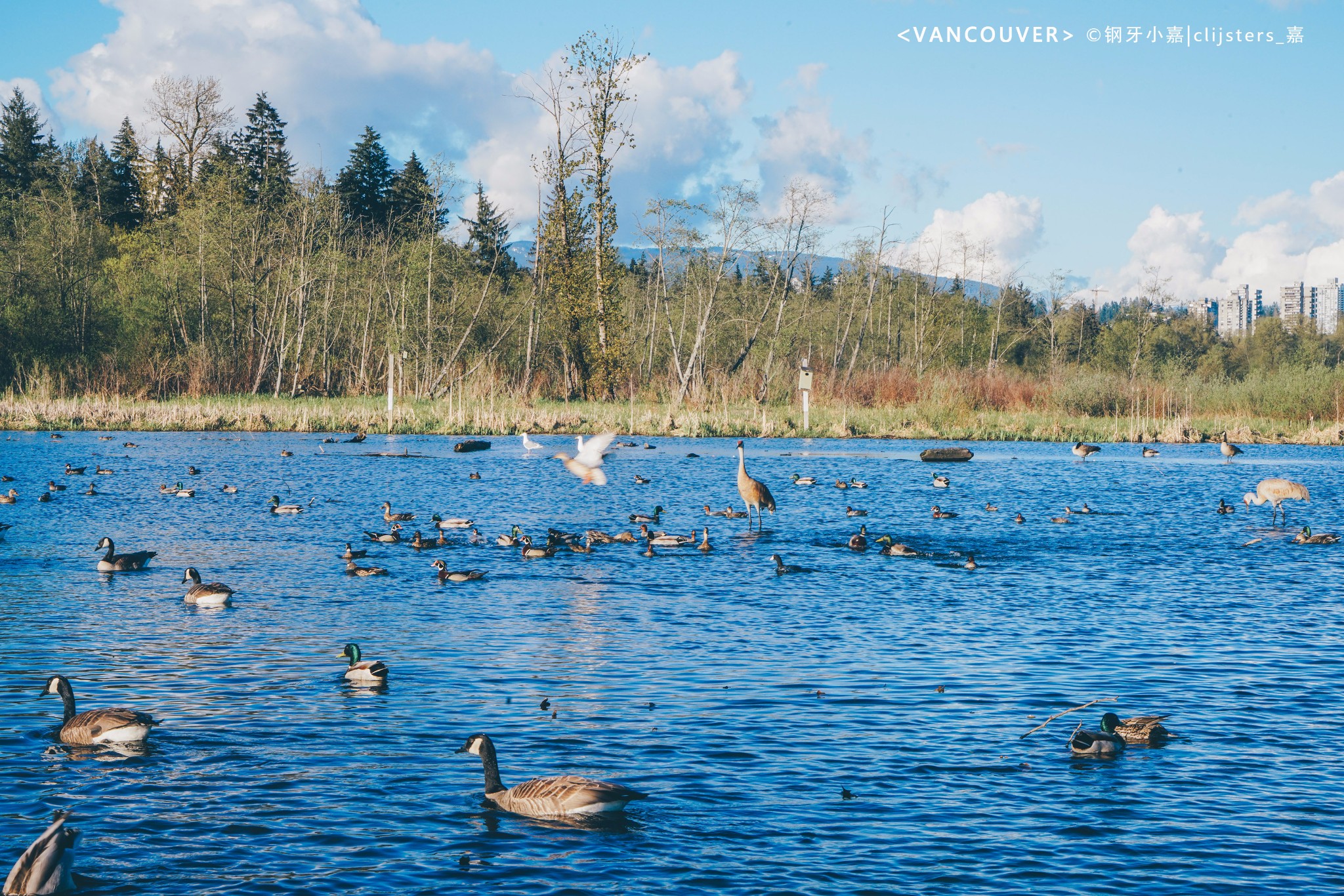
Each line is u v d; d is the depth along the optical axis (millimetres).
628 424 72688
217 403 80250
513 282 107688
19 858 10672
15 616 21953
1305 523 37094
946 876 10789
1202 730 15125
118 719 14258
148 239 101812
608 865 11023
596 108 87188
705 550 31000
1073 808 12406
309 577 26516
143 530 33938
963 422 77500
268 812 12234
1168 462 59031
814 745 14430
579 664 18500
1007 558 30094
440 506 40312
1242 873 10852
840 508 40719
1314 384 80688
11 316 83562
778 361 103562
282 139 126500
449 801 12594
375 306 97688
